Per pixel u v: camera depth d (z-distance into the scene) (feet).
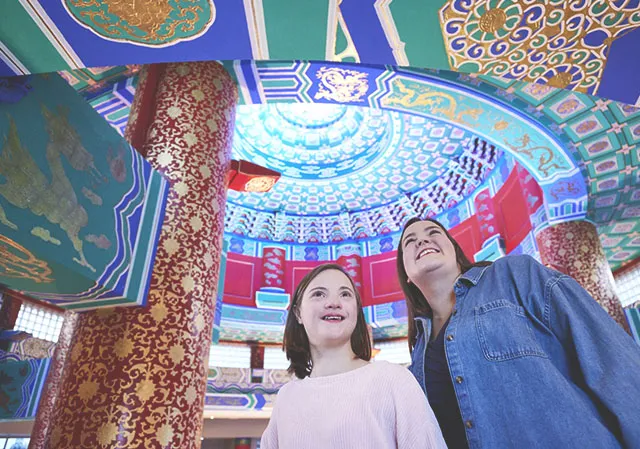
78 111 10.32
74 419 10.94
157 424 10.94
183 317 12.48
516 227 34.94
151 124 15.66
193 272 13.29
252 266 49.49
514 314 5.40
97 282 10.24
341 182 49.26
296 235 52.13
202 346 12.89
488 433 4.97
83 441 10.59
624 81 12.65
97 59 9.30
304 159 47.83
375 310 47.29
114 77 20.34
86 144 10.47
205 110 16.46
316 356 6.19
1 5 7.88
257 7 9.07
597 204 25.75
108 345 11.71
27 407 32.71
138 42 9.21
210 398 46.65
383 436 4.75
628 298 37.60
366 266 49.96
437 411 5.85
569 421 4.49
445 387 5.85
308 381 5.67
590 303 4.97
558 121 22.74
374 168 47.11
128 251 11.55
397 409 4.87
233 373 49.44
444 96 22.13
